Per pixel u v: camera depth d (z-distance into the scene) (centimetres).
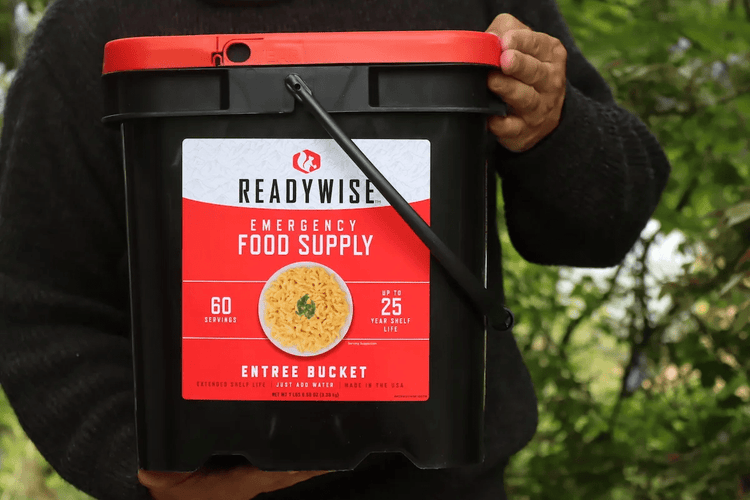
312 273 81
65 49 100
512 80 83
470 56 79
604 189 100
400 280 81
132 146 83
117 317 105
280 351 81
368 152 80
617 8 268
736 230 233
